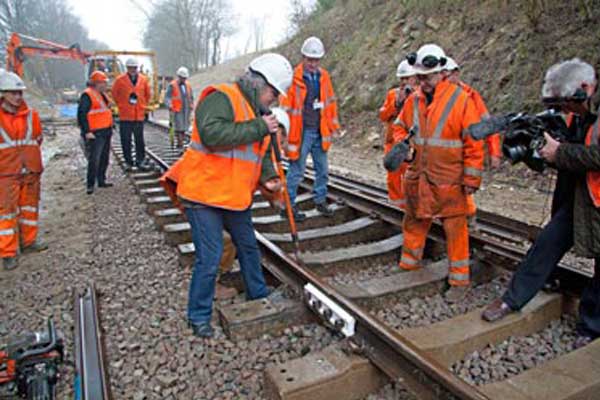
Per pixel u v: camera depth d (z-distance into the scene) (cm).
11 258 484
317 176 583
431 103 371
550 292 355
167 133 1628
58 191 834
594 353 281
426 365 244
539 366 271
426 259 477
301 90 532
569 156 274
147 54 2228
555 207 321
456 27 1193
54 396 275
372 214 557
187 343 320
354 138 1252
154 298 388
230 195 314
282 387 251
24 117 495
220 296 383
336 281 423
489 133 327
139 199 713
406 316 357
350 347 279
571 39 861
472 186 364
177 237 504
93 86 767
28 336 299
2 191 474
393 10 1507
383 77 1315
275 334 333
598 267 307
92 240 549
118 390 277
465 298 378
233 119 300
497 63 987
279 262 409
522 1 1018
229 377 286
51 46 2045
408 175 402
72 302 393
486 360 298
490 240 431
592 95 287
